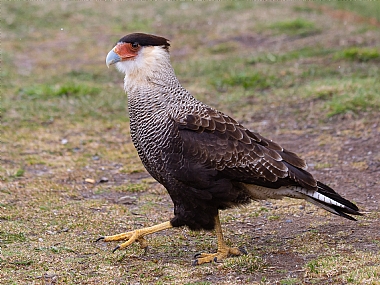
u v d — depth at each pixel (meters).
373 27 23.69
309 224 9.91
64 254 8.86
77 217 10.43
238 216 10.48
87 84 19.38
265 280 7.71
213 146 8.44
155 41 9.05
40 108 16.94
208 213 8.70
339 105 15.54
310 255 8.55
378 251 8.45
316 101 16.53
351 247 8.70
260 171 8.51
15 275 8.09
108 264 8.50
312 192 8.62
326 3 28.86
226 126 8.65
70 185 12.12
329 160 13.09
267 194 8.92
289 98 17.06
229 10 28.53
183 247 9.27
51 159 13.60
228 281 7.76
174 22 27.14
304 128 15.08
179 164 8.49
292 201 11.06
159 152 8.66
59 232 9.80
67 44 24.36
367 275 7.41
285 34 23.89
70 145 14.51
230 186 8.59
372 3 28.44
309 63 20.00
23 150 14.02
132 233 9.09
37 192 11.58
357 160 12.93
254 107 16.84
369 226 9.62
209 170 8.42
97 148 14.38
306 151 13.70
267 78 18.91
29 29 26.05
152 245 9.28
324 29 24.02
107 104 17.44
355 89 16.59
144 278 8.02
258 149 8.59
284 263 8.35
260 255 8.72
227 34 24.69
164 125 8.62
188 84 19.16
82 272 8.23
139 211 10.82
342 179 12.06
